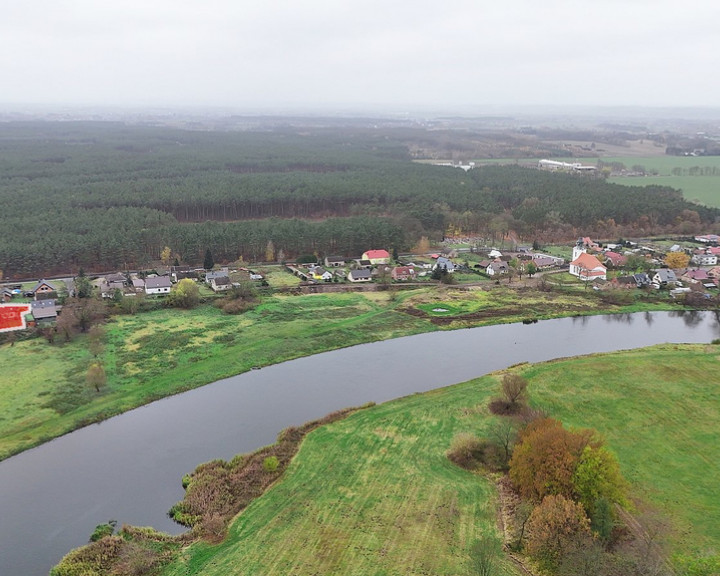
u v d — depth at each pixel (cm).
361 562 5566
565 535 5519
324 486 6881
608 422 8219
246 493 6812
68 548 5972
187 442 8088
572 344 12106
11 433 8194
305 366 10862
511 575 5362
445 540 5869
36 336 11781
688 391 9106
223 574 5488
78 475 7288
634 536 5753
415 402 9031
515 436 7594
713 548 5641
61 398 9200
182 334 12056
